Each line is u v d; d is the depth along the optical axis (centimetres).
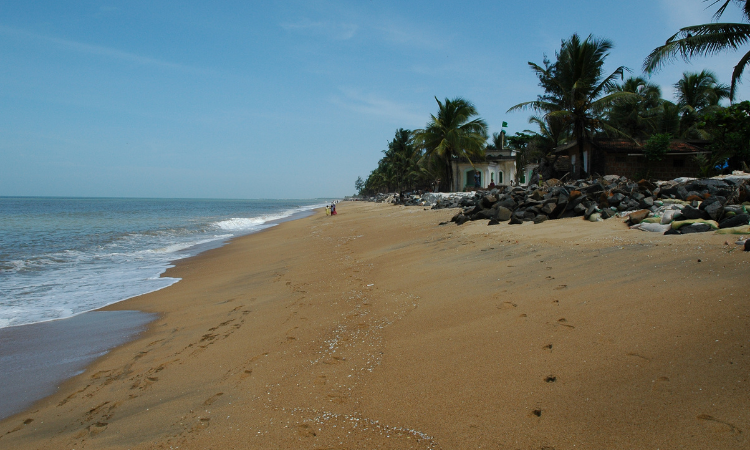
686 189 981
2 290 941
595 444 269
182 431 339
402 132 6606
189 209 7156
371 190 13800
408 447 290
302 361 455
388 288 714
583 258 657
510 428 296
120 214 4862
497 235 987
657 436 265
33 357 553
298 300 715
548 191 1369
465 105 3569
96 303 827
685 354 341
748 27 1166
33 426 380
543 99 2741
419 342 463
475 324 484
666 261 555
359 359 444
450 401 339
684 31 1245
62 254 1488
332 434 315
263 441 313
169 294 889
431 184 6241
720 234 641
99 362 530
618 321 418
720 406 279
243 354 497
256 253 1452
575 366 358
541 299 519
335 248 1337
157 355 531
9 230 2514
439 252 940
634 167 2381
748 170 1792
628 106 3141
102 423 371
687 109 3155
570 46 2448
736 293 417
